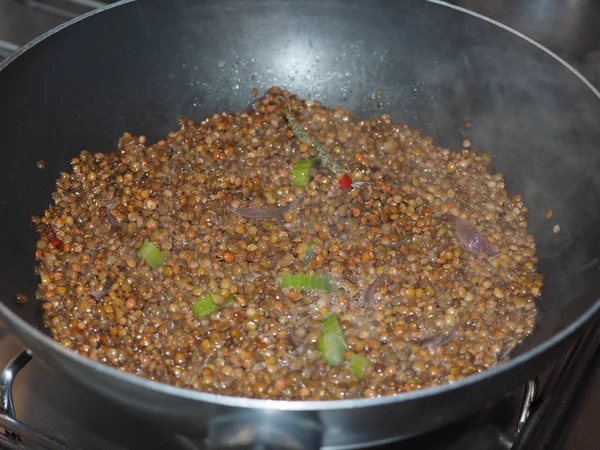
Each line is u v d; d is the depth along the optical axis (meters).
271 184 0.31
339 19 0.31
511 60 0.28
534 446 0.22
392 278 0.27
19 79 0.26
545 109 0.28
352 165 0.31
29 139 0.27
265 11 0.31
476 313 0.26
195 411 0.18
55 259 0.27
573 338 0.20
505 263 0.28
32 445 0.23
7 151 0.26
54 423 0.24
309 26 0.31
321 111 0.33
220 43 0.31
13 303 0.25
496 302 0.27
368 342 0.25
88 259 0.28
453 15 0.29
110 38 0.29
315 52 0.32
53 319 0.25
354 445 0.20
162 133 0.32
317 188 0.30
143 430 0.24
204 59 0.32
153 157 0.31
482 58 0.29
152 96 0.31
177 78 0.32
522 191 0.30
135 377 0.17
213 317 0.26
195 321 0.26
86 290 0.27
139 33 0.29
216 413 0.18
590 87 0.25
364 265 0.28
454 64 0.30
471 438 0.24
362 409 0.17
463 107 0.31
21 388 0.25
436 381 0.24
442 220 0.29
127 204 0.30
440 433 0.24
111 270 0.27
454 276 0.27
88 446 0.23
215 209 0.30
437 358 0.25
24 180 0.27
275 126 0.32
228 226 0.29
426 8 0.29
